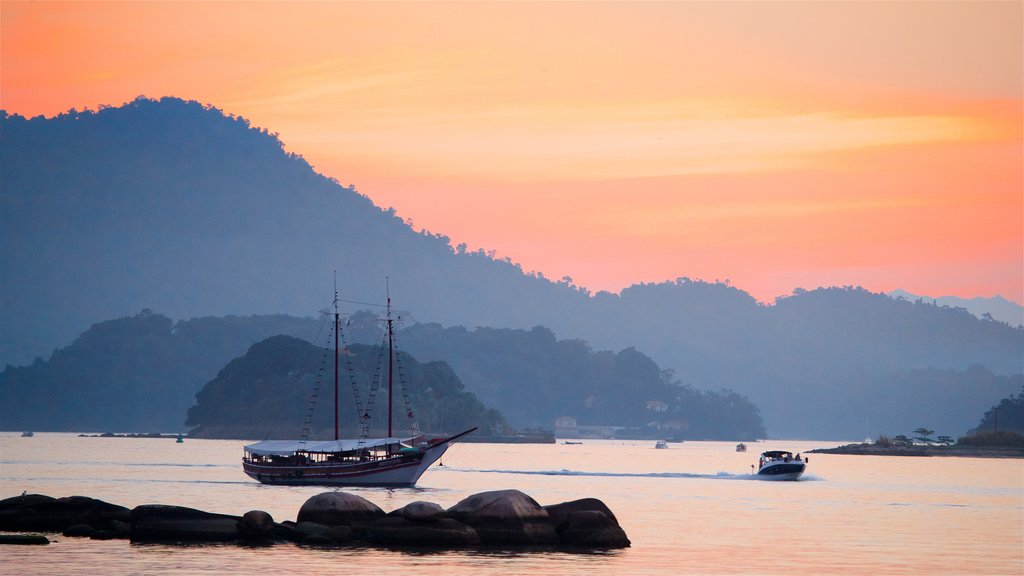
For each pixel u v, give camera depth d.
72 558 127.62
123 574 119.44
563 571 124.25
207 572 120.81
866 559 140.12
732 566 131.75
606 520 142.00
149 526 139.25
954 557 143.38
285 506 195.75
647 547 143.75
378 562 127.06
